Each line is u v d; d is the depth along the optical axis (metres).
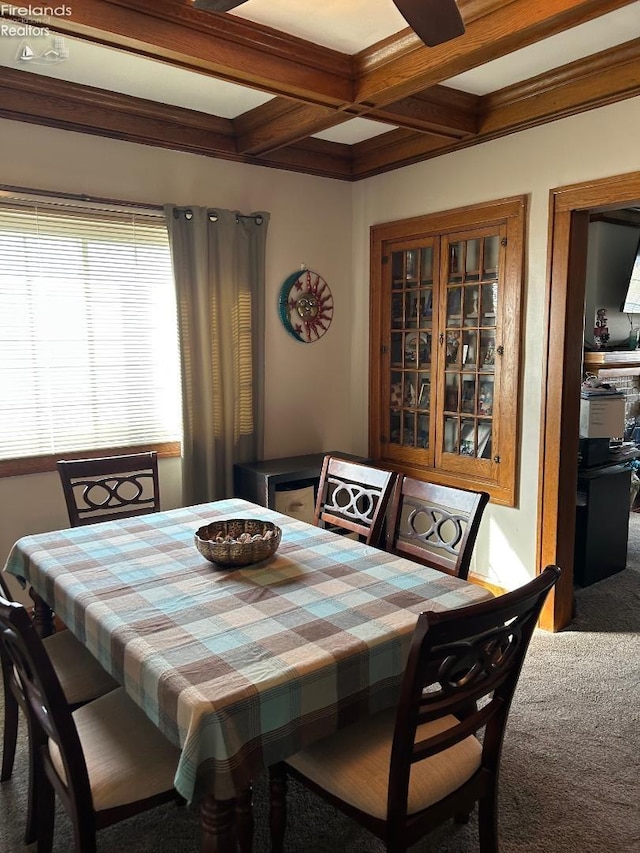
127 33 2.06
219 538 1.97
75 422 3.10
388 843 1.33
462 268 3.41
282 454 3.89
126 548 2.07
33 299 2.91
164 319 3.31
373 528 2.36
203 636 1.45
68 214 2.94
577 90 2.68
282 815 1.60
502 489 3.27
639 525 4.77
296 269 3.80
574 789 1.97
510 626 1.35
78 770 1.33
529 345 3.08
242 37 2.27
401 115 2.81
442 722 1.63
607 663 2.74
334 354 4.07
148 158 3.15
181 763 1.19
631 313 5.09
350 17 2.21
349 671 1.40
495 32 2.06
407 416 3.88
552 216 2.89
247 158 3.47
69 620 1.72
